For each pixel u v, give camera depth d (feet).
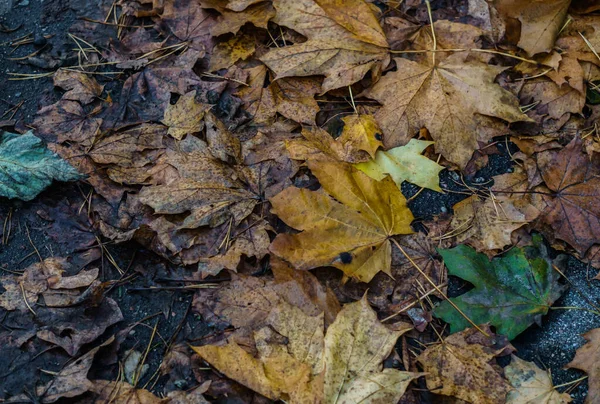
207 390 6.15
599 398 6.19
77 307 6.78
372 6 8.83
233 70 8.52
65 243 7.34
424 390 6.20
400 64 8.08
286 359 6.08
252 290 6.73
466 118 7.77
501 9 8.23
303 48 8.18
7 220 7.50
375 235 6.92
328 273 6.95
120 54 8.79
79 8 9.33
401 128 7.79
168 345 6.64
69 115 8.16
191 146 7.73
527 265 6.93
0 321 6.71
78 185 7.70
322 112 8.25
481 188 7.66
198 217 7.15
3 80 8.63
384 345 6.10
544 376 6.23
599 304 6.86
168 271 7.11
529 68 8.27
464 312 6.62
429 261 7.06
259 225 7.23
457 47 8.27
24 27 9.16
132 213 7.45
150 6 9.28
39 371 6.37
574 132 7.89
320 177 7.09
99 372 6.45
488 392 6.05
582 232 7.09
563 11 8.11
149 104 8.32
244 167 7.63
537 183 7.48
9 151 7.54
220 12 8.80
